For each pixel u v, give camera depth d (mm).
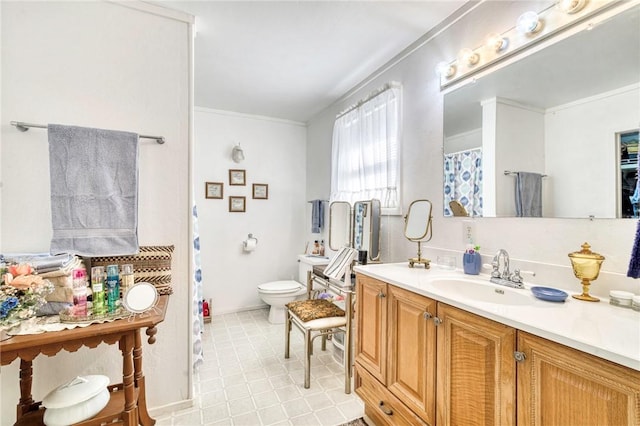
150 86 1635
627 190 1047
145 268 1512
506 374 913
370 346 1573
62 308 1202
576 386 748
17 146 1380
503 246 1446
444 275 1509
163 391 1646
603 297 1095
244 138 3479
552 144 1257
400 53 2125
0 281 1059
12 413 1350
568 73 1199
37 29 1416
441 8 1669
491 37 1464
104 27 1535
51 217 1360
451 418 1093
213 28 1841
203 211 3279
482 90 1542
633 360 638
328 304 2258
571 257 1104
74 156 1349
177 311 1692
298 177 3791
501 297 1269
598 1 1097
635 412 644
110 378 1519
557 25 1223
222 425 1552
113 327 1113
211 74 2471
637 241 943
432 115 1857
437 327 1170
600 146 1113
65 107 1459
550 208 1266
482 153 1544
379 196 2254
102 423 1146
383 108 2219
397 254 2131
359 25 1818
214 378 2008
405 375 1327
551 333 794
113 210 1416
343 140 2732
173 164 1693
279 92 2844
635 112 1024
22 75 1390
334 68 2361
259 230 3566
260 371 2105
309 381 1905
